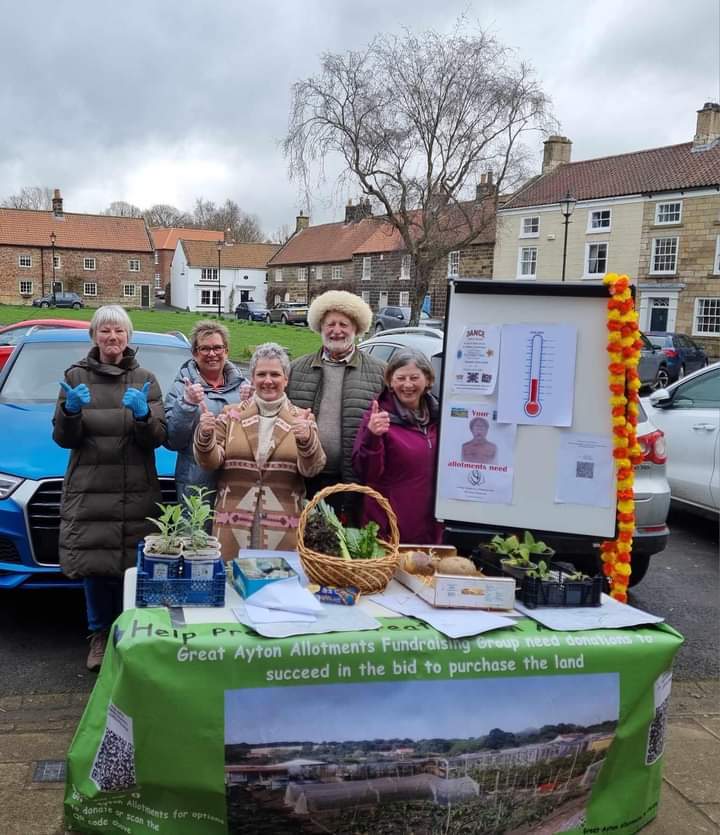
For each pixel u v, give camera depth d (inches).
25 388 209.9
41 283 2428.6
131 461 141.4
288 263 2273.6
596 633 93.5
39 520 155.9
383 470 131.2
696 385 265.3
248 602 93.6
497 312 111.3
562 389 109.7
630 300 104.6
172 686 81.7
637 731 93.9
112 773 83.4
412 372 128.5
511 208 1414.9
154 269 2578.7
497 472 112.6
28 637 162.9
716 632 181.8
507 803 90.1
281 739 83.7
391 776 86.6
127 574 107.7
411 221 1112.2
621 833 95.3
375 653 86.4
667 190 1202.6
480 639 89.4
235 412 132.7
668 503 191.3
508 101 1029.2
